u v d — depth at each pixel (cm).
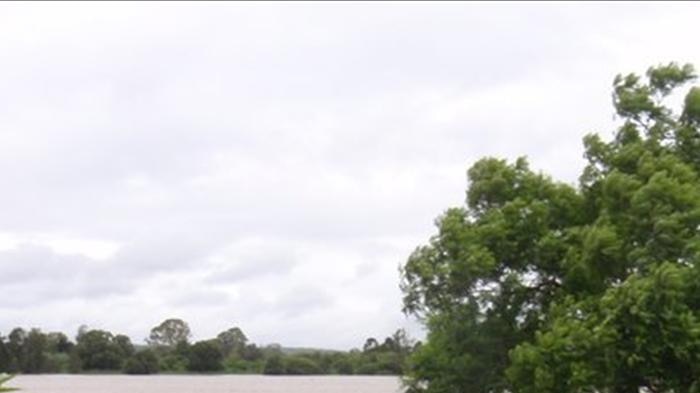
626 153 2555
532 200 2670
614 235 2361
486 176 2734
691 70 2658
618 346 2170
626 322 2150
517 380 2361
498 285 2631
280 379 17650
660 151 2577
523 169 2761
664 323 2111
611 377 2203
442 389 2658
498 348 2633
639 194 2330
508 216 2612
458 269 2548
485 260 2523
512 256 2603
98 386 13512
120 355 16088
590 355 2191
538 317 2609
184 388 13400
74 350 15900
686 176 2425
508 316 2636
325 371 15238
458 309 2650
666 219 2269
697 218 2275
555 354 2247
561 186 2689
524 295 2633
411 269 2680
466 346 2647
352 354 14700
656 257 2272
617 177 2425
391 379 18088
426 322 2697
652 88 2675
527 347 2319
